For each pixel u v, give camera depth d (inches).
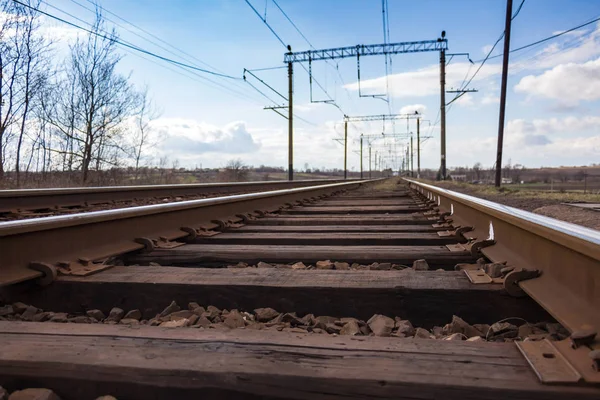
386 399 60.2
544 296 94.5
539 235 106.2
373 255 157.4
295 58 1270.9
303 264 153.9
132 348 70.4
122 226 163.0
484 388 58.6
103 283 115.7
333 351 68.9
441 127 1456.7
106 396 64.2
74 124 907.4
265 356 67.5
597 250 76.2
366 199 535.2
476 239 176.2
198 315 106.3
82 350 69.7
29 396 63.1
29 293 117.7
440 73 1433.3
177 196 577.6
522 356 67.2
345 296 108.8
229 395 62.9
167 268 130.8
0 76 728.3
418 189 688.4
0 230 109.4
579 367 61.4
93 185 868.0
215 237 202.7
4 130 741.9
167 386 63.7
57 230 130.5
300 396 61.5
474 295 105.3
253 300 112.0
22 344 71.9
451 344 71.6
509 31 862.5
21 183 705.6
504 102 878.4
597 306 79.2
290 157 1578.5
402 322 101.0
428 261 154.7
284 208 376.5
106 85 938.1
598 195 557.6
